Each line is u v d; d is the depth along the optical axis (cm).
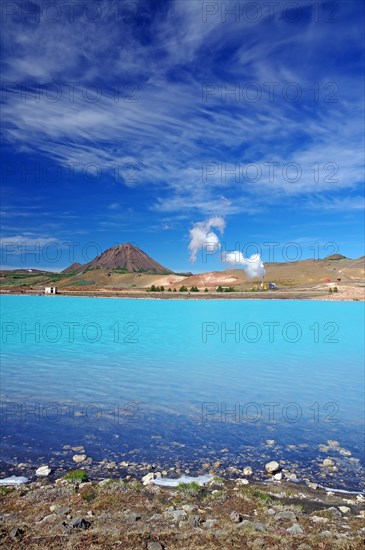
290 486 1145
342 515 934
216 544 719
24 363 3033
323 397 2175
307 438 1588
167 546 708
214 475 1225
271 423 1762
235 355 3431
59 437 1540
